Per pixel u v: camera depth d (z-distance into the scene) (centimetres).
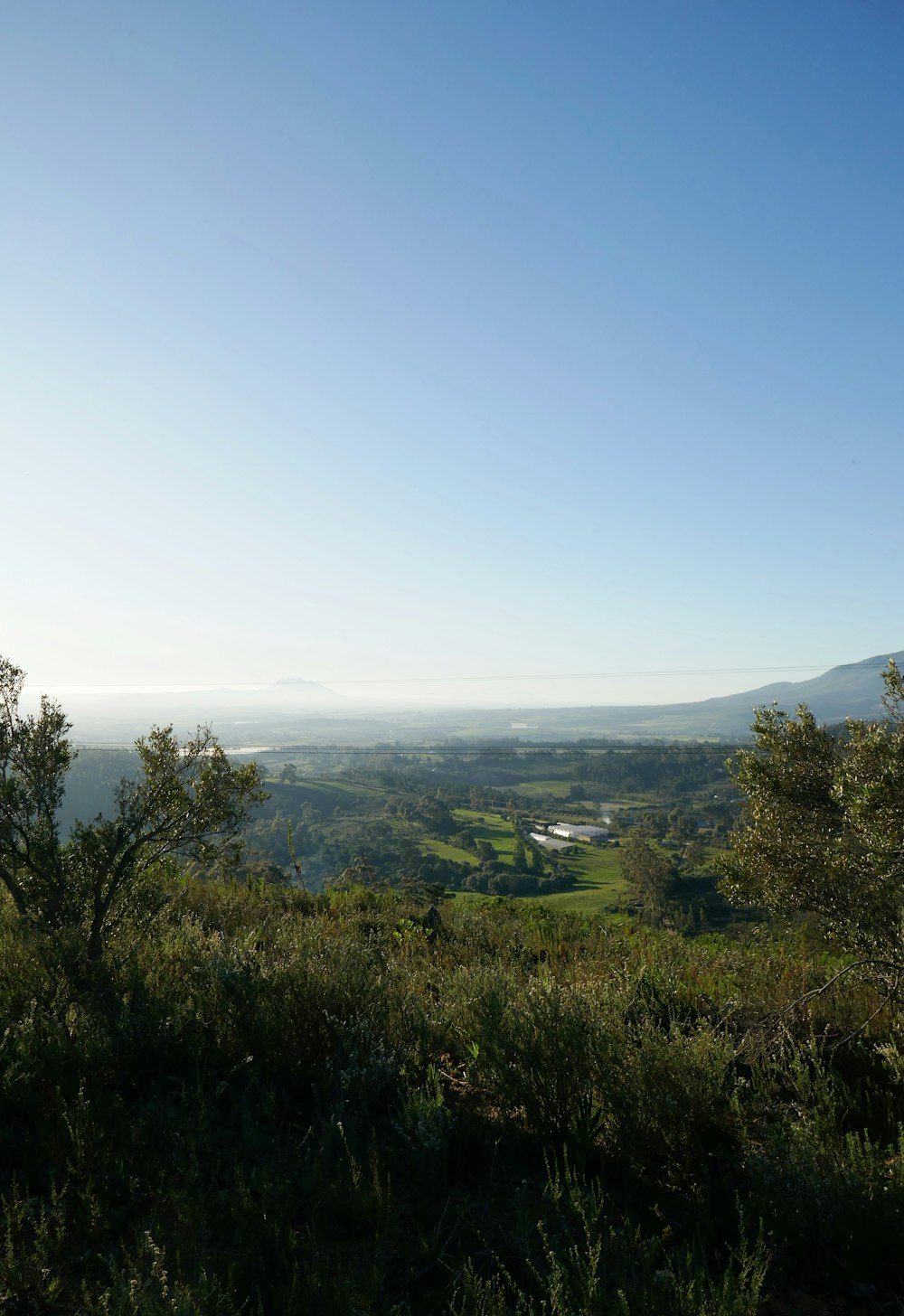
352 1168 320
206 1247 281
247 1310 253
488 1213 327
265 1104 383
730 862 570
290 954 620
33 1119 364
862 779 491
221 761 663
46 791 623
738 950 741
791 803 545
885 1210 303
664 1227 314
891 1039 481
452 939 907
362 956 632
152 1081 405
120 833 619
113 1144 337
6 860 616
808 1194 314
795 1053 467
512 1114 417
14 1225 284
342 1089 406
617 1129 376
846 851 515
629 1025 483
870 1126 408
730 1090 425
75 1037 434
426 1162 336
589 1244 270
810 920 546
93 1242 284
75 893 606
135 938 629
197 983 519
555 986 565
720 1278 287
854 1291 288
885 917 493
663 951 759
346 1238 302
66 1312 256
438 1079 432
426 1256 290
